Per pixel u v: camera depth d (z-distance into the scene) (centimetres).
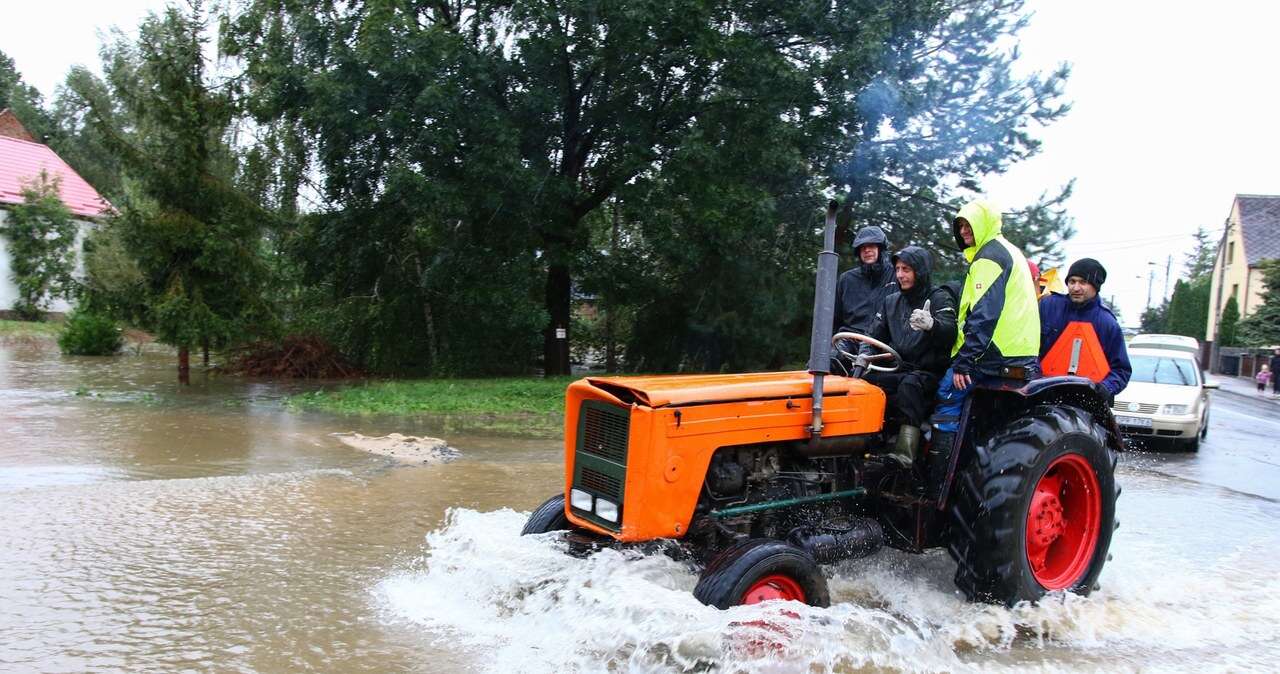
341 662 364
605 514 411
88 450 838
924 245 1922
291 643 383
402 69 1468
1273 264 3306
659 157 1747
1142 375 1367
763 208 1633
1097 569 491
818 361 430
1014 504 438
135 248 1330
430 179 1547
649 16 1498
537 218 1708
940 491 457
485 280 1702
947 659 391
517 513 606
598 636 374
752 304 1925
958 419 461
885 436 488
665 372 2208
